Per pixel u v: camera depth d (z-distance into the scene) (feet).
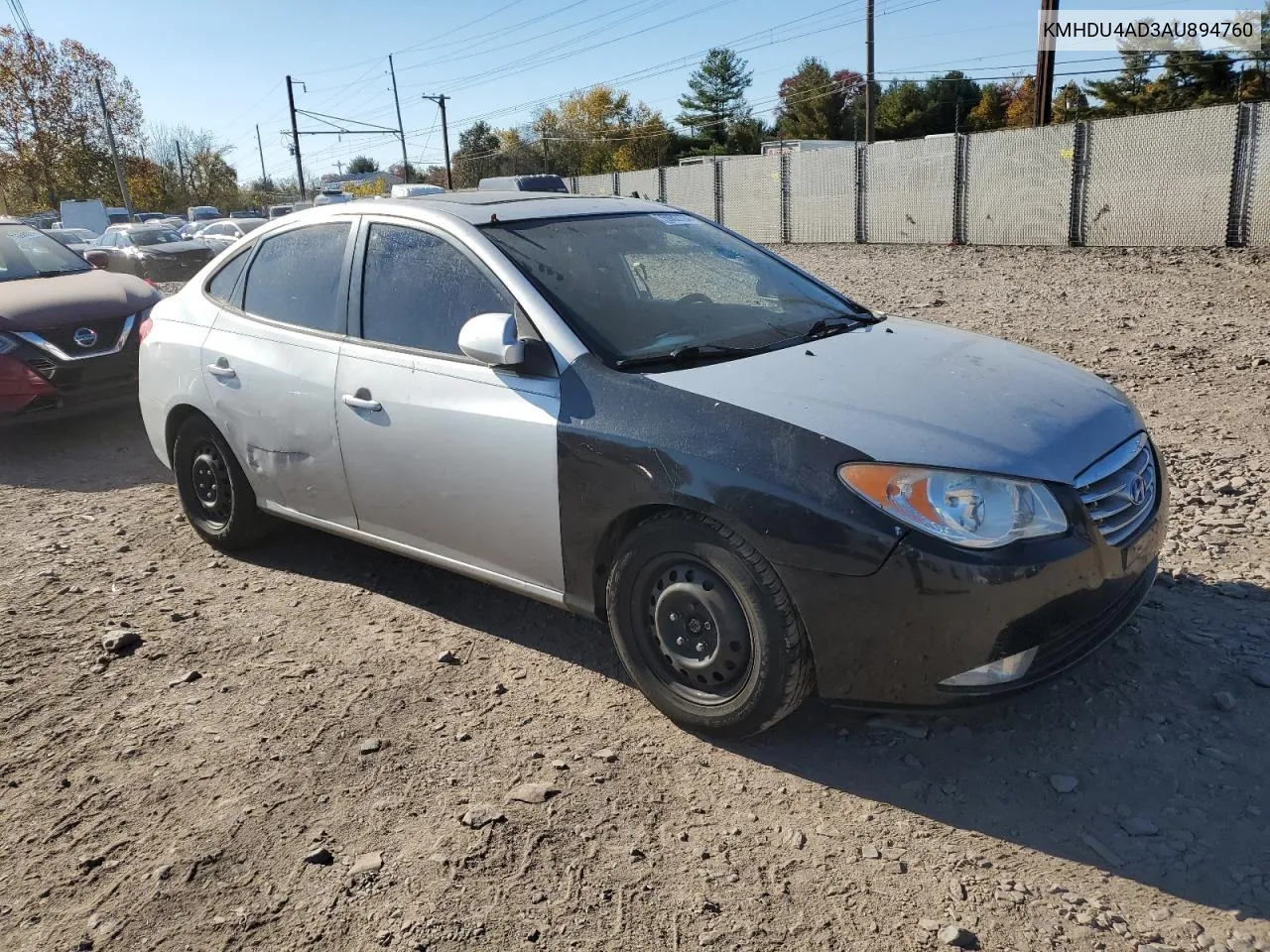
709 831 8.83
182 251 78.38
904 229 71.61
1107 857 8.21
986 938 7.47
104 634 13.20
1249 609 12.06
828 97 242.37
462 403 11.38
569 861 8.53
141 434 24.64
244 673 12.02
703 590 9.73
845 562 8.78
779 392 9.88
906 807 9.00
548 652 12.26
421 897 8.18
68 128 180.75
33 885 8.59
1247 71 159.33
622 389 10.27
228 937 7.89
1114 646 11.35
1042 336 29.89
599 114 265.54
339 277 13.30
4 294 23.72
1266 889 7.74
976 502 8.72
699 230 14.20
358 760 10.12
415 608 13.69
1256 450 18.08
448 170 190.60
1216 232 51.60
